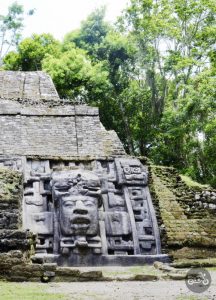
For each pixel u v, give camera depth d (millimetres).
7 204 9445
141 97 27281
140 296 5727
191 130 20484
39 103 14898
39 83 17781
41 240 10469
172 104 27219
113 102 27469
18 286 6801
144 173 12273
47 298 5641
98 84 25828
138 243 10820
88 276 7707
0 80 17766
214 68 19859
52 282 7473
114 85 27453
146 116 27312
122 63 27906
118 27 27703
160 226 11414
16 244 8375
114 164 12500
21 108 14422
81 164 12445
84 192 10727
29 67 29750
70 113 14570
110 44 27734
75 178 10922
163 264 9594
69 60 25719
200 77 19750
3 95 16625
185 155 24453
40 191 11344
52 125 14125
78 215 10242
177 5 24391
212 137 21172
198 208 13227
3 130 13633
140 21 26484
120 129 28078
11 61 29719
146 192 11977
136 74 28484
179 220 12609
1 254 7652
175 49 26359
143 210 11570
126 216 11211
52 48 29641
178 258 11391
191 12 24000
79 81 25703
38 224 10633
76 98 26312
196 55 23438
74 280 7637
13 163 11938
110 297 5676
